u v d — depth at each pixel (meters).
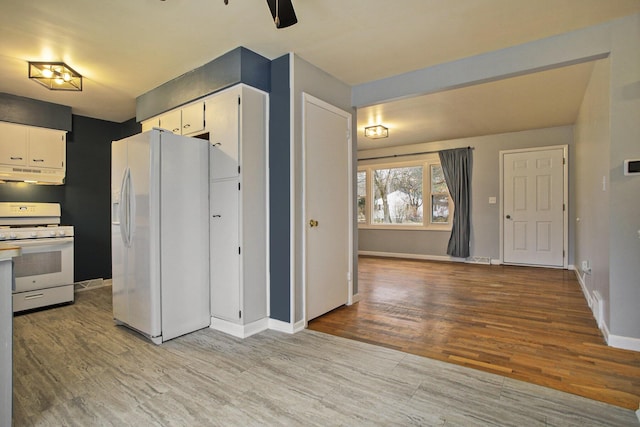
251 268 2.82
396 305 3.61
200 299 2.92
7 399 1.55
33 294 3.48
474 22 2.38
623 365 2.18
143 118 3.72
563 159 5.45
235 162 2.76
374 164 7.34
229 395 1.88
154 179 2.61
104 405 1.79
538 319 3.11
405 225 6.98
